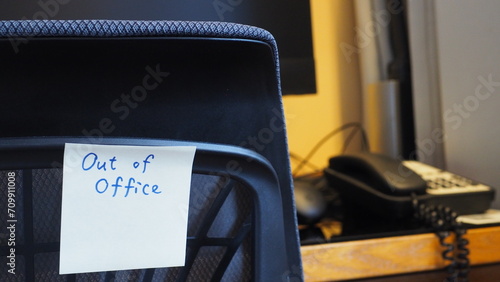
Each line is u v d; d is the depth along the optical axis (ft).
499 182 2.90
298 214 2.51
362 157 2.83
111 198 1.32
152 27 1.15
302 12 3.14
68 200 1.29
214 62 1.28
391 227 2.47
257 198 1.43
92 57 1.18
